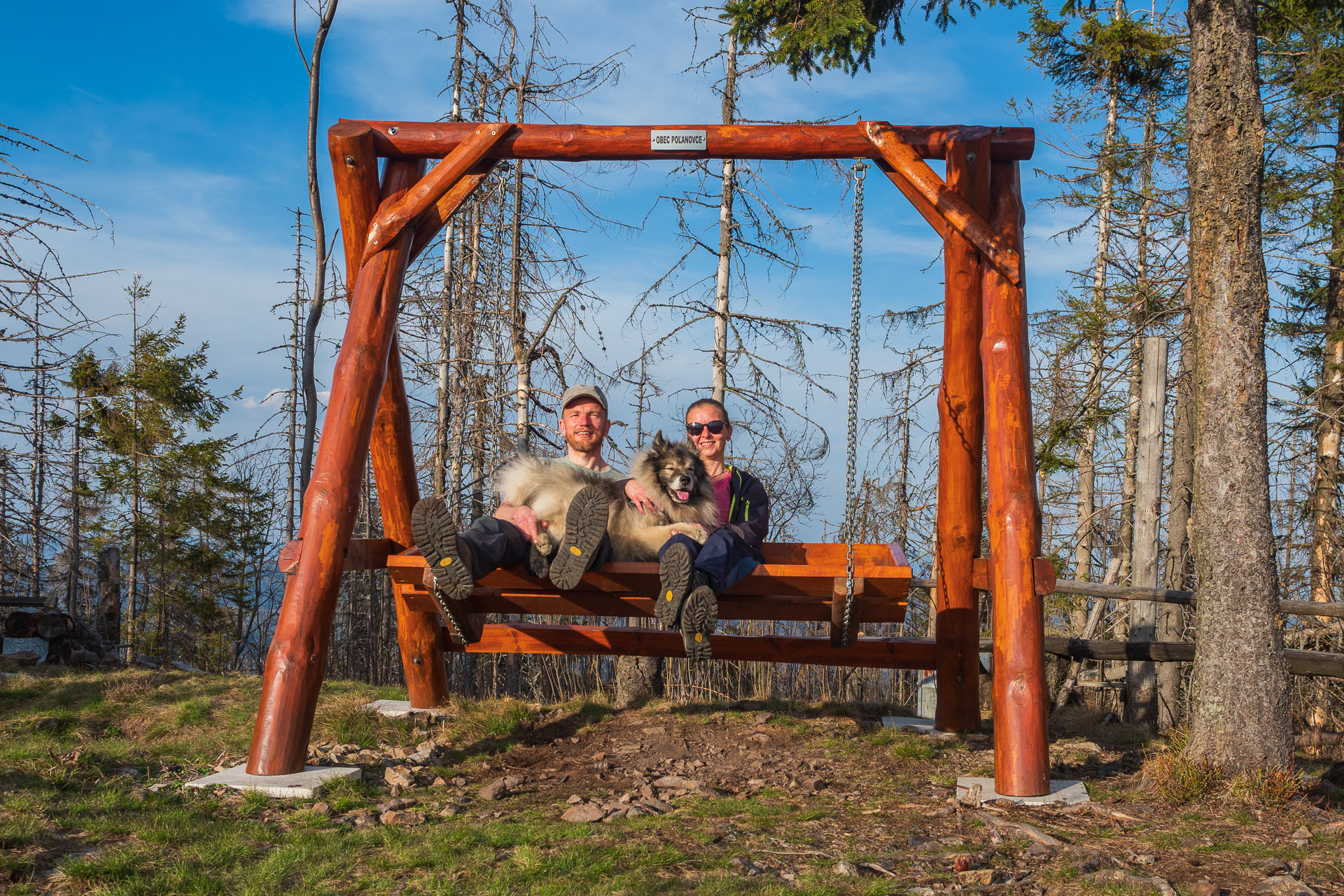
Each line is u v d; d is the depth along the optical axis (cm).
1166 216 1269
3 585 1434
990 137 557
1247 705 492
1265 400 514
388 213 560
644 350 1259
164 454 2097
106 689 743
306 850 366
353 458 530
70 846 365
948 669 660
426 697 709
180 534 2084
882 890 325
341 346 546
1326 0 860
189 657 2216
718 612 555
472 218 1490
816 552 622
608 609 565
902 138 570
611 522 529
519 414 1377
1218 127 521
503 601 566
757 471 1398
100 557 1107
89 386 1841
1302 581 1202
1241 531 504
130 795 439
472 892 322
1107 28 1395
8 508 1198
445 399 1503
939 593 660
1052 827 425
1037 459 1275
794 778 538
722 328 1228
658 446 557
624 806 459
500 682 1592
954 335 606
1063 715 841
